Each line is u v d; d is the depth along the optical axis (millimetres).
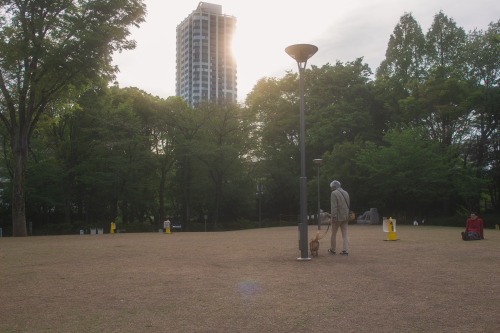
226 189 45438
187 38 163000
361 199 41469
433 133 41281
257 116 45281
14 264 8570
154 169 42344
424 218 37094
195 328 4141
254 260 8992
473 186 35156
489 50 39531
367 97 47688
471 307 4832
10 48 21062
